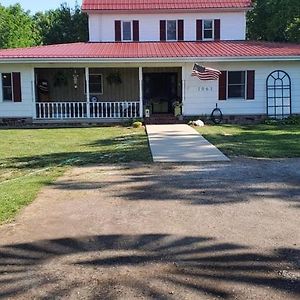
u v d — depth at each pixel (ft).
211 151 39.63
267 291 12.97
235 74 71.67
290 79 71.26
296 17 116.16
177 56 68.54
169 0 86.43
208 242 17.04
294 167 31.99
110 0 86.74
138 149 42.19
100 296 12.83
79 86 81.61
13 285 13.67
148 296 12.77
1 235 18.25
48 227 19.21
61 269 14.80
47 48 77.15
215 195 24.09
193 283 13.57
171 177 29.07
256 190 25.03
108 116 73.36
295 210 21.11
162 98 82.99
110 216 20.66
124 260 15.47
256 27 130.11
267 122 69.31
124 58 68.28
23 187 26.53
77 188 26.43
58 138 53.26
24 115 71.72
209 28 85.30
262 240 17.19
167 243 17.04
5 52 72.95
